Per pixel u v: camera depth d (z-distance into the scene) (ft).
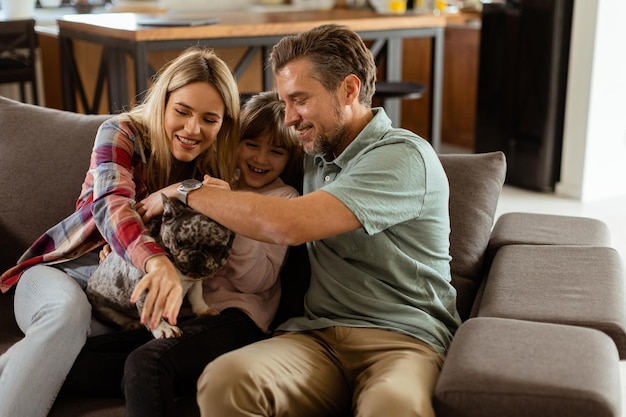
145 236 5.67
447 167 7.21
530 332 5.16
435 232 5.94
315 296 6.07
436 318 5.98
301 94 5.86
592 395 4.48
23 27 15.87
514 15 15.72
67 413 5.51
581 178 15.52
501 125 16.47
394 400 4.91
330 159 6.31
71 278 6.12
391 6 19.20
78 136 7.20
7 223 7.02
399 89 14.56
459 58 18.99
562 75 15.42
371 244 5.80
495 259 6.63
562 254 6.49
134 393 5.23
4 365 5.68
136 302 5.69
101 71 13.53
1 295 7.02
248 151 6.48
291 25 13.39
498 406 4.60
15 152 7.16
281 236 5.42
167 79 6.15
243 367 5.14
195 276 5.68
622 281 6.03
